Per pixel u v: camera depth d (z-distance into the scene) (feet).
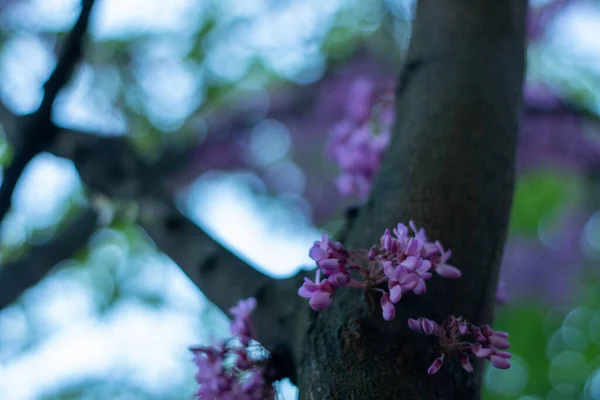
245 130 15.75
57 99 7.43
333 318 4.42
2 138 10.19
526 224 17.04
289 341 4.92
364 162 6.97
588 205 16.81
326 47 14.57
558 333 16.80
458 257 4.62
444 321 4.27
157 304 13.24
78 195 11.98
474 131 5.10
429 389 4.16
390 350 4.22
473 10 5.65
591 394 15.98
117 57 12.12
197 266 6.03
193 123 14.08
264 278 5.54
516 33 5.71
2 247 11.55
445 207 4.80
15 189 7.78
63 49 7.05
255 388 4.78
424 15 5.90
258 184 16.60
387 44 14.44
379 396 4.07
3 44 11.50
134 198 7.21
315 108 15.88
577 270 17.21
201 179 15.74
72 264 13.32
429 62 5.57
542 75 15.06
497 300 6.13
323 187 16.63
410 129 5.27
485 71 5.36
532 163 15.80
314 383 4.25
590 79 14.73
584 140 15.43
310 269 5.24
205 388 4.83
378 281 4.17
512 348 16.60
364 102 7.20
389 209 4.90
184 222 6.64
